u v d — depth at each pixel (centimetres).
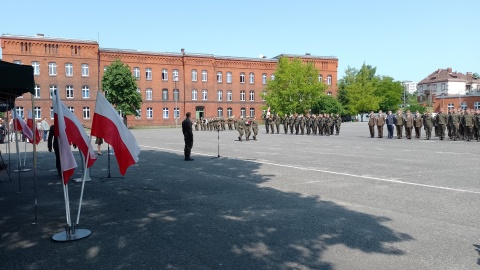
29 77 657
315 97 6681
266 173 1131
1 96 1050
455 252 479
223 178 1057
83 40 5897
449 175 1045
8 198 848
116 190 917
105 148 2139
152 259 474
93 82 5975
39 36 5669
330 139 2736
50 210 735
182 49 7025
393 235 546
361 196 796
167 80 6688
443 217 631
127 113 5688
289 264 451
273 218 643
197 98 6869
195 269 441
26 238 569
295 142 2464
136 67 6469
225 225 609
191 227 602
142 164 1391
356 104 8112
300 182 972
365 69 8344
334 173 1107
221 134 3759
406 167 1213
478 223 596
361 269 434
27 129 1399
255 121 2788
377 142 2377
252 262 459
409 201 744
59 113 591
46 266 460
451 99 8231
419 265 441
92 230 598
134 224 627
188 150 1488
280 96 6638
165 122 6675
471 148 1873
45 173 1231
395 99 9381
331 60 7812
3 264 468
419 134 2730
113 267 452
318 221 620
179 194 853
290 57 7481
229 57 7162
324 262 455
